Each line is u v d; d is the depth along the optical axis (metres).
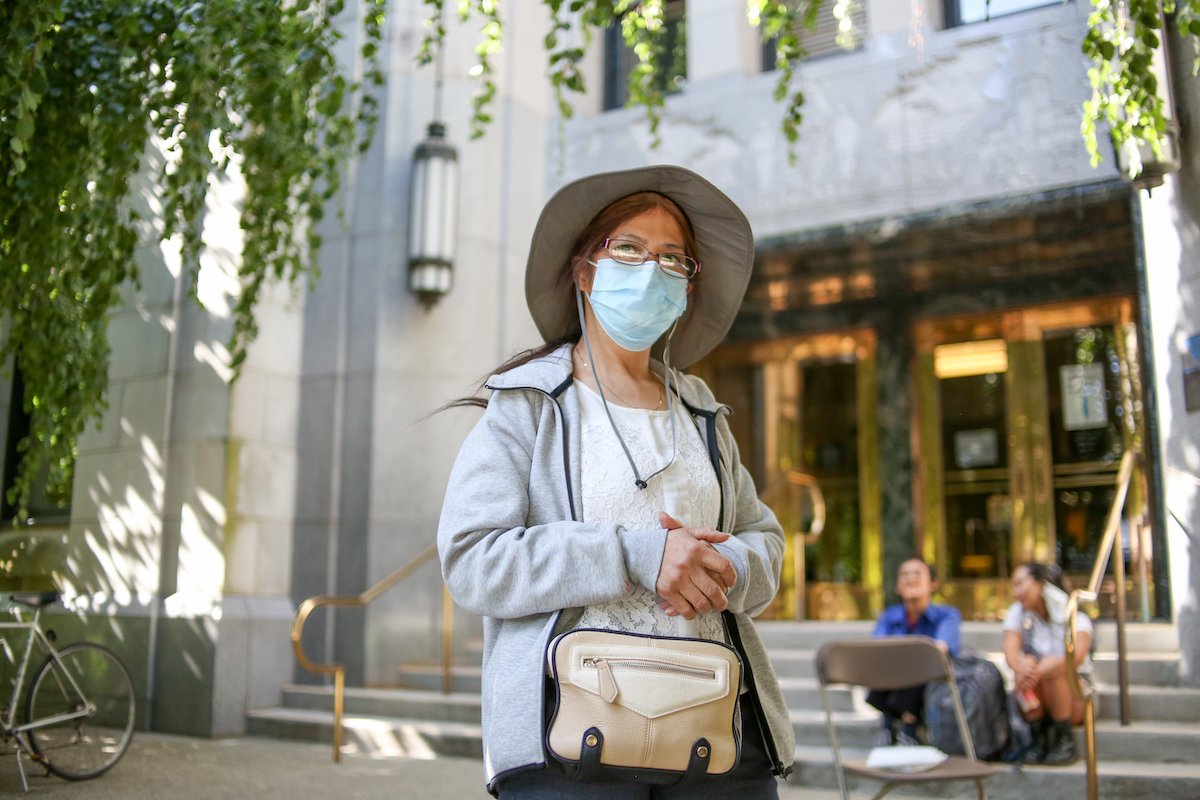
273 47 4.06
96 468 7.20
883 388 7.44
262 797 4.34
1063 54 6.26
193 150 3.93
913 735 4.43
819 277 7.21
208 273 7.00
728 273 1.68
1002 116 6.37
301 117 4.20
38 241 4.05
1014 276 7.10
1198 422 5.16
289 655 6.84
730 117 7.21
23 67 3.35
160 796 4.37
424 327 7.24
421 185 7.18
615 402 1.50
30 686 4.82
